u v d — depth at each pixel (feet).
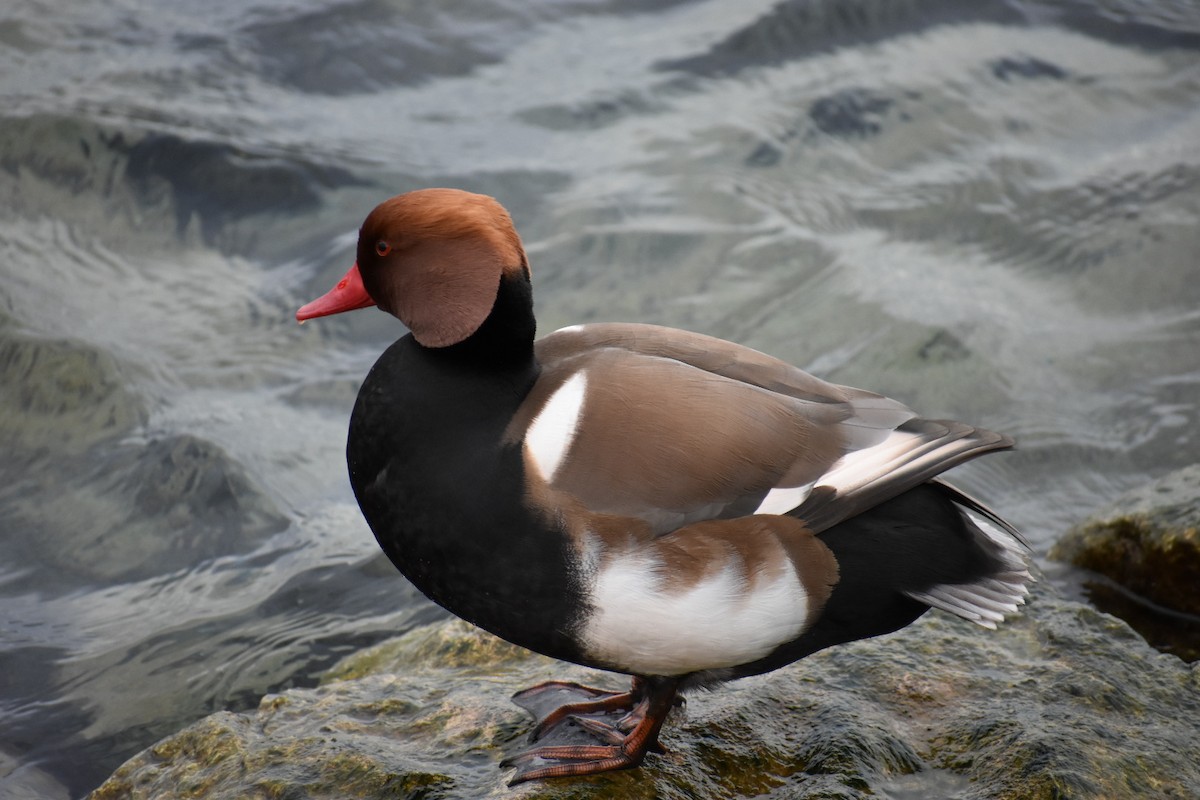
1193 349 39.45
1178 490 30.50
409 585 31.81
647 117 47.65
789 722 22.56
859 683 23.59
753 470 19.83
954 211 44.39
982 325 39.78
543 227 42.52
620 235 42.19
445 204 20.21
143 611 30.99
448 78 49.24
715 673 21.27
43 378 36.47
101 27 49.52
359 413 20.89
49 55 47.55
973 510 22.44
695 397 20.17
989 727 22.02
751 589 19.63
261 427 36.01
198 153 43.88
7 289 38.83
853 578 20.07
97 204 42.32
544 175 44.68
